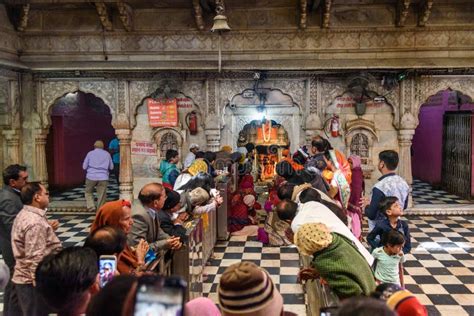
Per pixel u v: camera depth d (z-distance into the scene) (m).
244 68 9.23
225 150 9.12
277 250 7.11
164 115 9.84
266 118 9.90
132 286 1.41
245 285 1.77
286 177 5.56
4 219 4.10
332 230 3.08
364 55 9.44
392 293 2.09
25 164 10.06
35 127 9.99
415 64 8.93
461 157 11.23
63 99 13.05
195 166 6.75
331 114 9.72
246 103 9.83
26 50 9.88
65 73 9.75
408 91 9.45
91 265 1.92
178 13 9.65
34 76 9.91
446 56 9.28
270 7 9.50
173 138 9.99
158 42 9.73
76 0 8.89
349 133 9.70
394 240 3.89
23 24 9.48
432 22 9.27
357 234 5.91
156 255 3.63
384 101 9.61
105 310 1.37
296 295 5.35
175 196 4.39
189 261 4.52
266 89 9.76
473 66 8.82
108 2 8.98
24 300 3.66
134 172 10.10
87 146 14.68
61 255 1.94
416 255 6.86
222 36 9.63
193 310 2.30
